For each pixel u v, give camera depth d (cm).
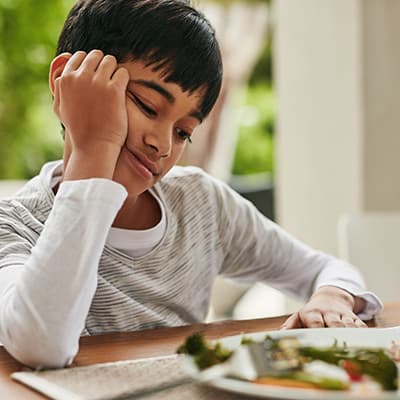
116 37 119
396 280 202
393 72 276
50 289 99
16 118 732
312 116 299
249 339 95
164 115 117
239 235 158
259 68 763
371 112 279
